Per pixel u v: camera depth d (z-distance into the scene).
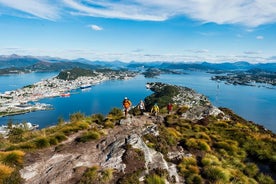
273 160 18.73
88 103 186.75
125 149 14.98
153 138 18.55
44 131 22.03
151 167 13.88
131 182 11.91
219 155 18.92
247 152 20.83
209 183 13.91
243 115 145.25
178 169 15.03
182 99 165.75
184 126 25.92
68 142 17.67
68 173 12.55
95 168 12.79
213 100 196.75
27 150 15.47
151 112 31.19
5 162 13.09
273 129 116.25
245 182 15.05
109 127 21.81
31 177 12.34
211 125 27.75
